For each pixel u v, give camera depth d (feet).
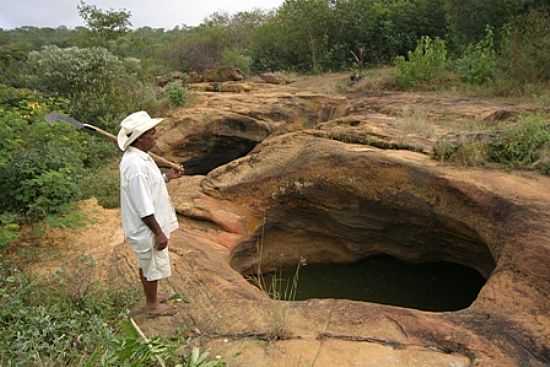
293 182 20.39
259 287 18.78
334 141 21.48
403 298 18.30
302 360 10.18
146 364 9.62
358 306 12.22
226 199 21.15
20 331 10.50
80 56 40.06
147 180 10.72
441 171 17.58
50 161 17.78
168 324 11.77
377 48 70.49
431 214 17.75
